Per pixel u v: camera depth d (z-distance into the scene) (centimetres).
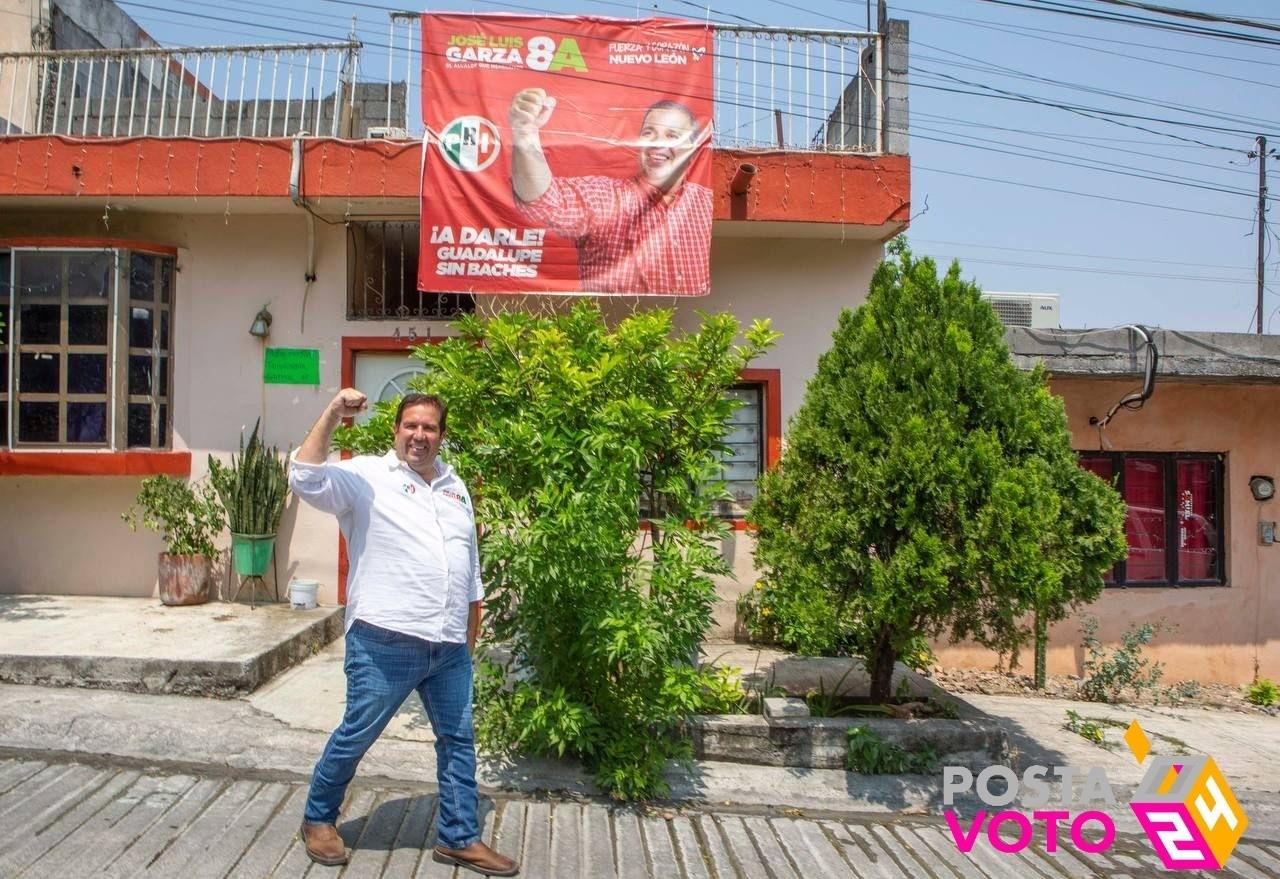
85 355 684
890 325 497
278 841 375
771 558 495
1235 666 789
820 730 481
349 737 353
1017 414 468
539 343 454
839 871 389
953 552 443
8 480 703
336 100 702
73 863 347
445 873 359
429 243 661
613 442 430
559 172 668
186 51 698
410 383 494
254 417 712
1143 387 729
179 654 528
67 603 670
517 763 458
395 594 350
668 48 679
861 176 688
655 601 437
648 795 443
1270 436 807
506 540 420
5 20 748
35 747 453
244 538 677
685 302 723
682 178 671
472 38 673
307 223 709
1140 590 781
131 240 688
